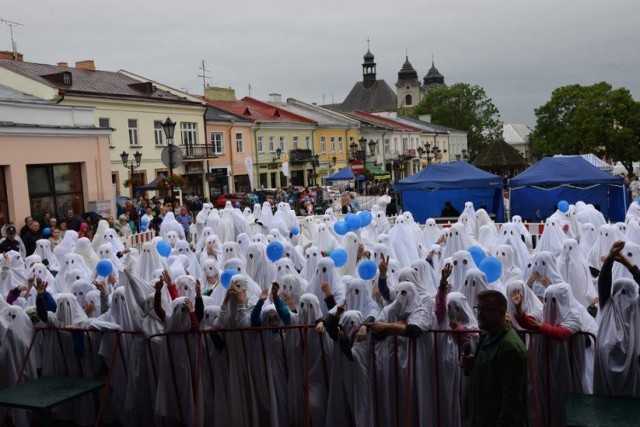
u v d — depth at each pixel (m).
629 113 60.25
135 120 35.19
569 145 62.62
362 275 7.17
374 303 7.21
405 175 71.56
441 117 93.44
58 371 7.61
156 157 36.69
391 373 6.58
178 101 38.16
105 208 24.38
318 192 35.81
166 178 24.73
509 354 4.73
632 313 6.20
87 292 8.51
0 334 7.54
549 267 8.53
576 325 6.30
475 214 17.11
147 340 7.12
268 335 6.89
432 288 8.52
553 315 6.46
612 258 6.30
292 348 6.89
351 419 6.72
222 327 6.89
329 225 16.59
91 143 24.38
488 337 5.01
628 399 5.64
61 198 23.22
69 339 7.55
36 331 7.56
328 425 6.71
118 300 7.63
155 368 7.07
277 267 9.02
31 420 7.62
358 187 39.22
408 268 6.72
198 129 40.38
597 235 13.17
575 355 6.40
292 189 35.25
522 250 11.68
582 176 20.75
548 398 6.27
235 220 17.08
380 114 81.88
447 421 6.34
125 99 34.06
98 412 7.47
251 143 46.50
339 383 6.68
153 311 7.20
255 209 19.67
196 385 6.82
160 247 12.14
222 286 8.91
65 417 7.71
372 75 110.75
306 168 52.34
